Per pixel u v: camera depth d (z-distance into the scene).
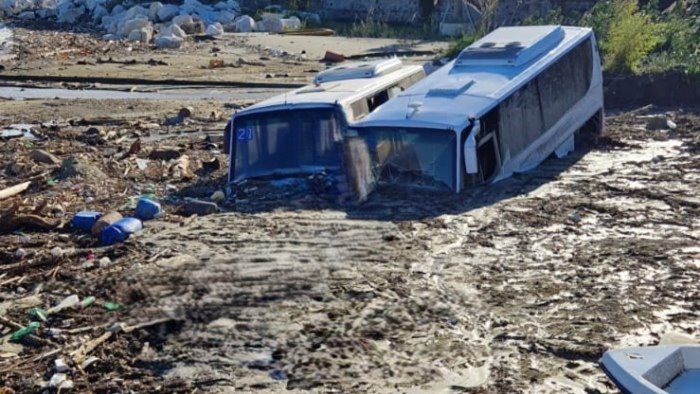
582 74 35.75
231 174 31.16
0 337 19.41
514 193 29.47
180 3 104.75
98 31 97.06
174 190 31.31
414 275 22.20
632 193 29.48
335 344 18.56
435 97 30.86
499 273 22.31
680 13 62.53
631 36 49.44
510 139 31.11
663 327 18.89
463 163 29.02
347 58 71.31
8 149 38.44
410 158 29.42
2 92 59.12
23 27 101.25
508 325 19.25
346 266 22.88
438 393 16.48
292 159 30.78
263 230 25.91
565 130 34.53
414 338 18.80
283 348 18.47
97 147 39.53
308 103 30.89
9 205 28.91
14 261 24.16
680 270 22.20
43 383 17.16
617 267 22.53
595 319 19.39
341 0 99.62
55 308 20.61
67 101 53.88
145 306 20.67
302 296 20.98
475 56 33.44
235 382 17.12
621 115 44.56
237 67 68.38
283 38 85.00
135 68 68.94
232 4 103.44
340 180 29.36
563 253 23.70
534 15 75.88
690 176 31.66
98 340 18.81
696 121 41.31
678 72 47.50
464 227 25.92
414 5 93.31
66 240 25.83
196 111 48.59
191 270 22.78
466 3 78.12
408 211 27.48
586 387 16.56
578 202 28.39
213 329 19.38
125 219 26.25
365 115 31.84
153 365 17.89
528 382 16.78
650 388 11.98
